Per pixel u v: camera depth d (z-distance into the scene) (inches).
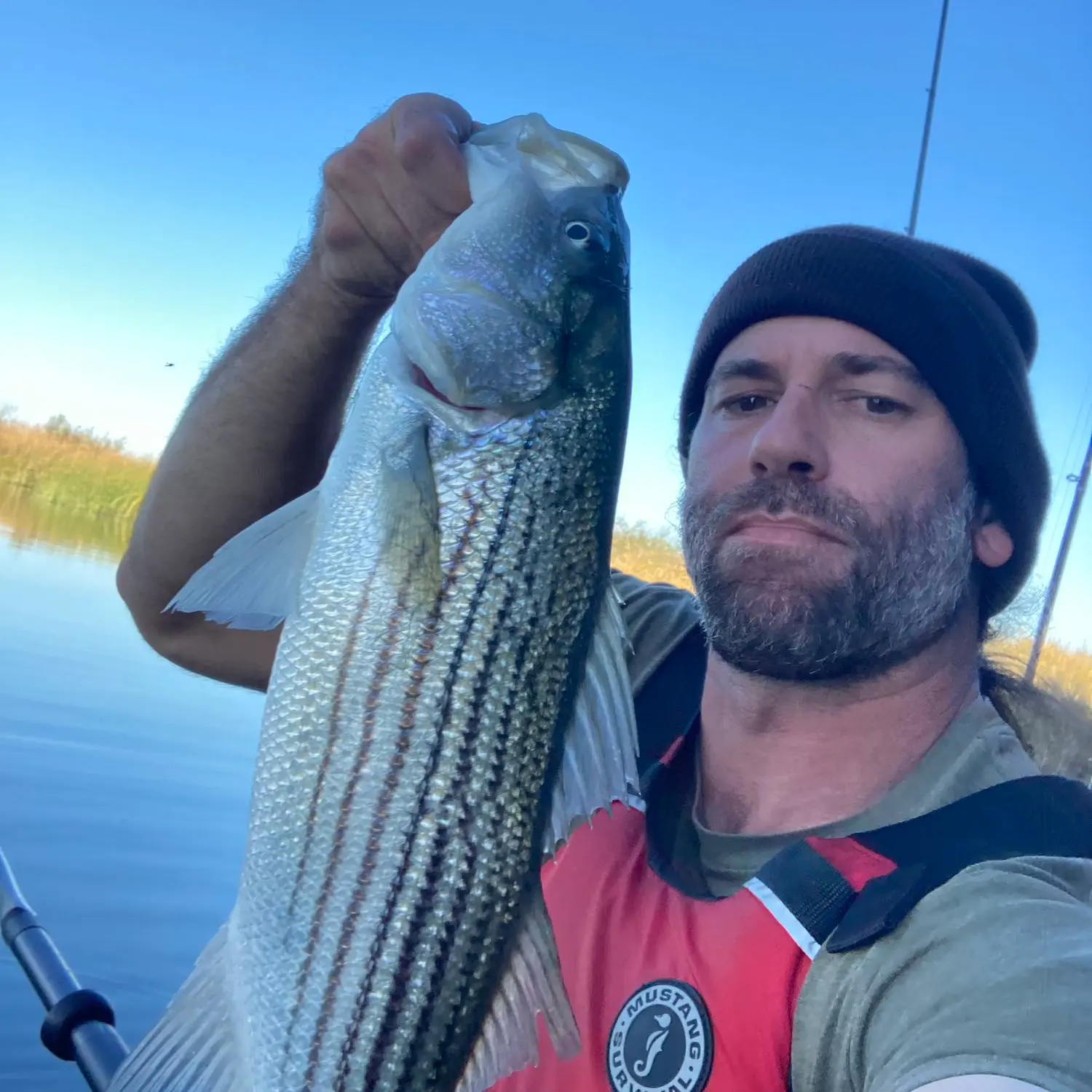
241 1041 15.3
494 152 19.3
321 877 15.7
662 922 18.3
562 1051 15.4
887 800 18.8
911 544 19.6
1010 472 21.1
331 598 16.6
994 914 15.4
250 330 20.9
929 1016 14.9
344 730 16.1
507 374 17.6
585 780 16.7
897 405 20.3
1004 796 17.7
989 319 21.3
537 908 16.3
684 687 23.6
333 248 18.9
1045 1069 13.1
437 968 15.6
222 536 21.0
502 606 16.7
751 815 20.2
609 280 18.9
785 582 19.4
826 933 16.7
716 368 21.9
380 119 18.6
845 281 20.5
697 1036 16.7
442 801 16.0
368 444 17.3
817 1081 16.0
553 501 17.5
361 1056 15.3
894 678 19.4
